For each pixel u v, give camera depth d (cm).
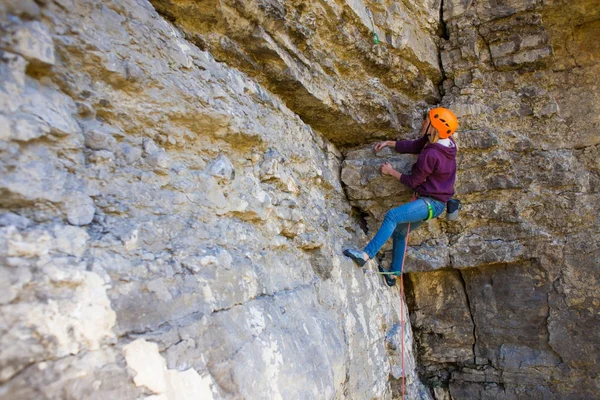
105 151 189
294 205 317
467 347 475
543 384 443
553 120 417
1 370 125
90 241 167
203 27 270
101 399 145
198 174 240
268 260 279
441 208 397
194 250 213
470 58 434
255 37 284
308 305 296
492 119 427
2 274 134
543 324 439
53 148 167
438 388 487
